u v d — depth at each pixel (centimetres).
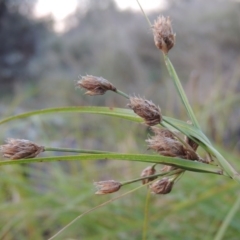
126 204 52
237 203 39
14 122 79
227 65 142
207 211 47
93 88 17
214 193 45
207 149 16
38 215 53
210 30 153
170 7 171
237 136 76
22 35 279
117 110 18
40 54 246
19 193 57
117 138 75
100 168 62
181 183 51
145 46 183
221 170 15
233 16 152
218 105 66
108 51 190
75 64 205
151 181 16
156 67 178
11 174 59
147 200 21
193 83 66
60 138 80
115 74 183
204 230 47
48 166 67
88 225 51
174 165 15
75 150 16
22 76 242
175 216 49
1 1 283
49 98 154
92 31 212
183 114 71
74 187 56
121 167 60
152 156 15
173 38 17
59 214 52
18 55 270
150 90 129
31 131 87
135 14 203
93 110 18
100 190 16
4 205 53
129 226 47
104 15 211
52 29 276
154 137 16
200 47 150
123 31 192
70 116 79
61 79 189
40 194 57
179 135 17
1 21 283
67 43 217
